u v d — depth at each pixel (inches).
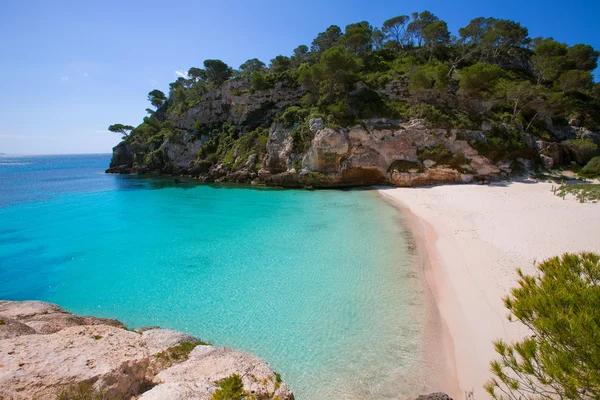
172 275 698.8
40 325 369.4
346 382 375.9
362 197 1440.7
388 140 1654.8
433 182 1609.3
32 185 2261.3
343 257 744.3
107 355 285.1
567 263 295.4
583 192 1103.0
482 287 553.0
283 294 591.2
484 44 2354.8
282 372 397.1
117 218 1212.5
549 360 213.2
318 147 1680.6
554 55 2178.9
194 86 3061.0
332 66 1788.9
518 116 1786.4
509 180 1520.7
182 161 2615.7
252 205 1369.3
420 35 2763.3
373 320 494.3
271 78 2357.3
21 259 816.3
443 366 388.5
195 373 301.9
